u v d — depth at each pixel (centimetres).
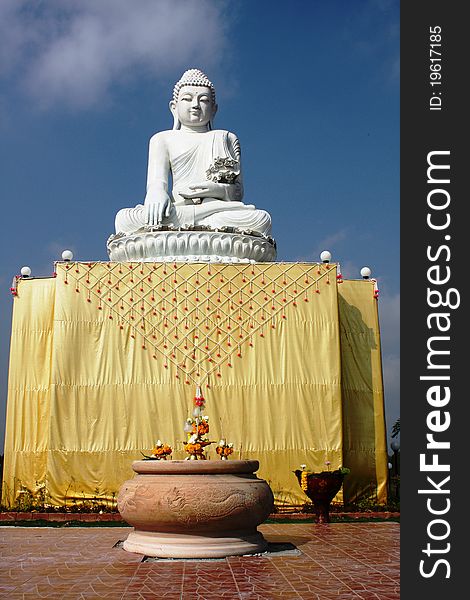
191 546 718
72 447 1141
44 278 1243
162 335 1189
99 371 1170
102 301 1195
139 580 610
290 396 1183
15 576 632
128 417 1157
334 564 686
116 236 1330
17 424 1188
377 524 1031
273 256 1405
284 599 539
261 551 756
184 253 1284
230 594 556
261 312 1207
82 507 1123
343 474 1044
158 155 1516
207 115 1573
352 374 1255
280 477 1157
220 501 714
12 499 1158
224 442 841
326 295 1223
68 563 696
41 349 1214
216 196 1441
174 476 732
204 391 1172
